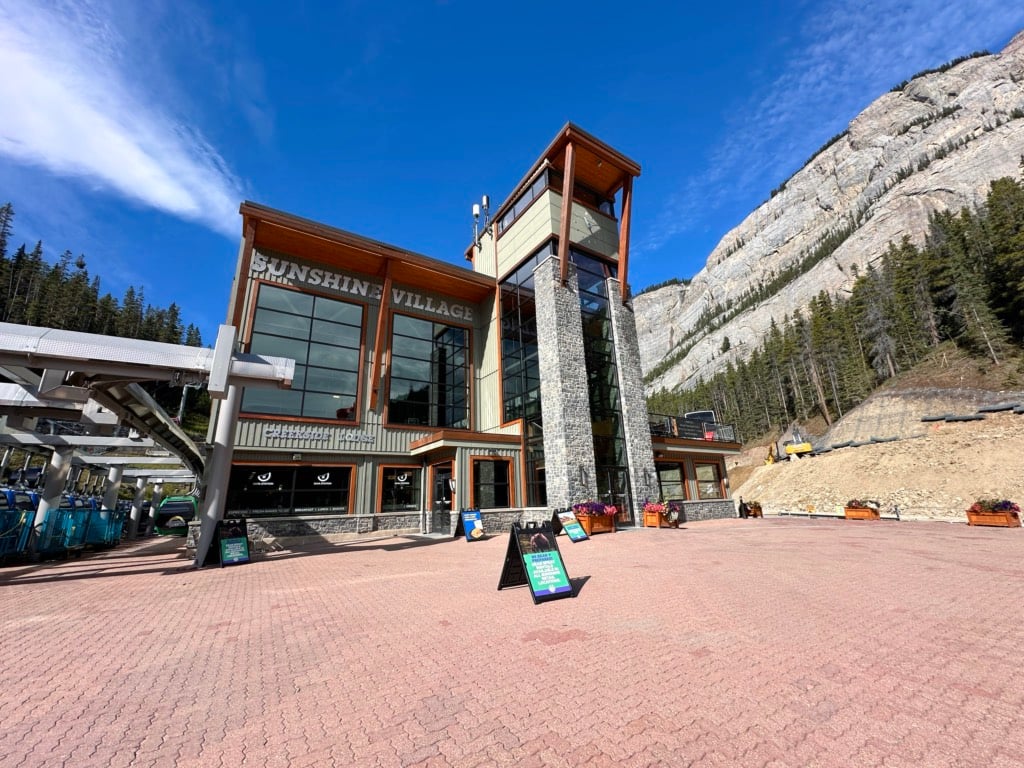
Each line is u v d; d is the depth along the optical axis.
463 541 15.74
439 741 3.04
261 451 17.27
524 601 6.95
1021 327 44.47
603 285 23.48
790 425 70.50
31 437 14.85
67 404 12.94
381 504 19.41
